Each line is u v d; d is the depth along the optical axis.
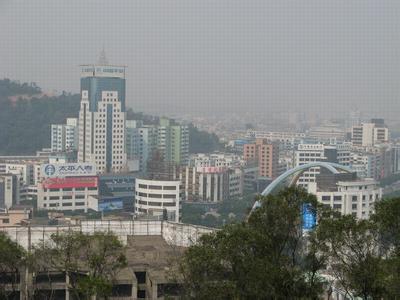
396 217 111.88
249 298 112.62
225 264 115.50
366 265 111.25
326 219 117.56
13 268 130.12
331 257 119.94
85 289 125.88
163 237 191.62
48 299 150.00
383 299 110.56
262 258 115.88
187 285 117.88
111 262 136.00
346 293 121.12
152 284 149.00
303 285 114.69
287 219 121.38
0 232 150.88
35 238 174.38
